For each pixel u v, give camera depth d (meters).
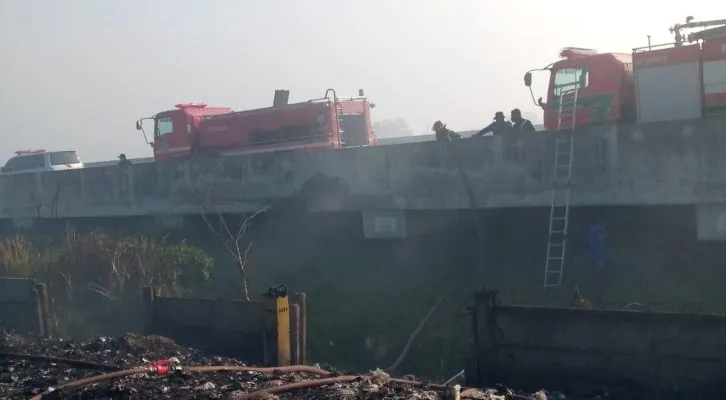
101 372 10.69
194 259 18.42
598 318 9.57
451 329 14.40
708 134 13.97
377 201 18.19
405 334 14.77
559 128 17.17
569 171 15.35
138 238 19.89
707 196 14.00
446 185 17.05
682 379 9.09
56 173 25.94
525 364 10.04
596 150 15.14
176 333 13.27
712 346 8.91
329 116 23.83
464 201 16.80
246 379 9.70
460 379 11.93
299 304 12.08
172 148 27.39
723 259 14.20
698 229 14.26
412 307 15.63
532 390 9.95
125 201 23.84
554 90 19.16
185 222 22.48
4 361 11.71
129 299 16.81
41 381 10.30
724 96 16.14
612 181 14.96
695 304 13.09
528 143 15.91
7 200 27.44
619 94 18.06
